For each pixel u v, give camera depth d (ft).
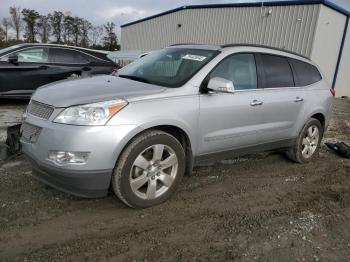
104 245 10.30
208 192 14.43
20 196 12.84
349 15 66.95
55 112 11.30
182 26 80.94
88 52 32.94
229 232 11.46
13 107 29.27
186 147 13.55
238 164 18.21
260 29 66.80
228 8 71.36
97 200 12.92
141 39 95.14
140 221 11.75
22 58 29.53
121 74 15.72
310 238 11.48
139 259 9.76
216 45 15.64
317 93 19.16
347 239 11.67
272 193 14.88
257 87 15.85
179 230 11.37
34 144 11.51
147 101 12.01
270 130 16.52
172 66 14.67
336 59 69.05
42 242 10.27
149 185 12.37
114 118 11.15
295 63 18.45
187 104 12.91
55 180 11.43
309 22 60.54
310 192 15.31
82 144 10.76
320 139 20.13
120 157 11.53
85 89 12.31
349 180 17.12
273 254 10.42
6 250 9.78
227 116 14.30
